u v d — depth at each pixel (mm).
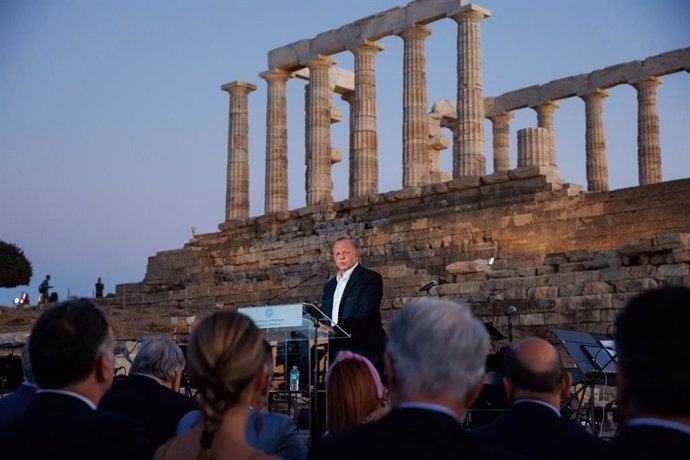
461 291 32250
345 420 7246
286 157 55938
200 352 5320
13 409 8477
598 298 27625
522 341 7227
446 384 4711
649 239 27875
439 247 41156
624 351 4363
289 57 55250
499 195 41531
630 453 4207
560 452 6672
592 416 16781
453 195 43562
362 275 15633
